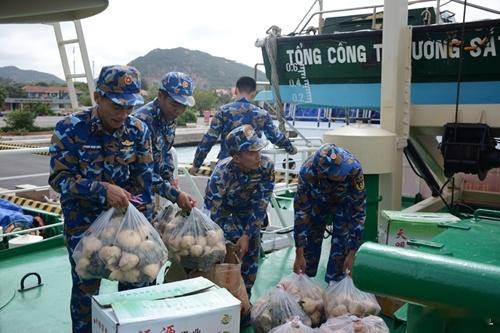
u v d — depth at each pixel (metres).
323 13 5.68
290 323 2.60
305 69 5.38
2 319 3.36
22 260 4.58
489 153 4.30
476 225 1.97
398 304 3.28
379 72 4.93
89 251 2.34
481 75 4.47
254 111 4.54
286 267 4.57
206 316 1.98
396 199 4.60
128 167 2.53
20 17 2.94
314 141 6.96
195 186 4.66
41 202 7.19
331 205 3.57
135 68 2.35
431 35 4.55
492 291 0.86
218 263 3.04
